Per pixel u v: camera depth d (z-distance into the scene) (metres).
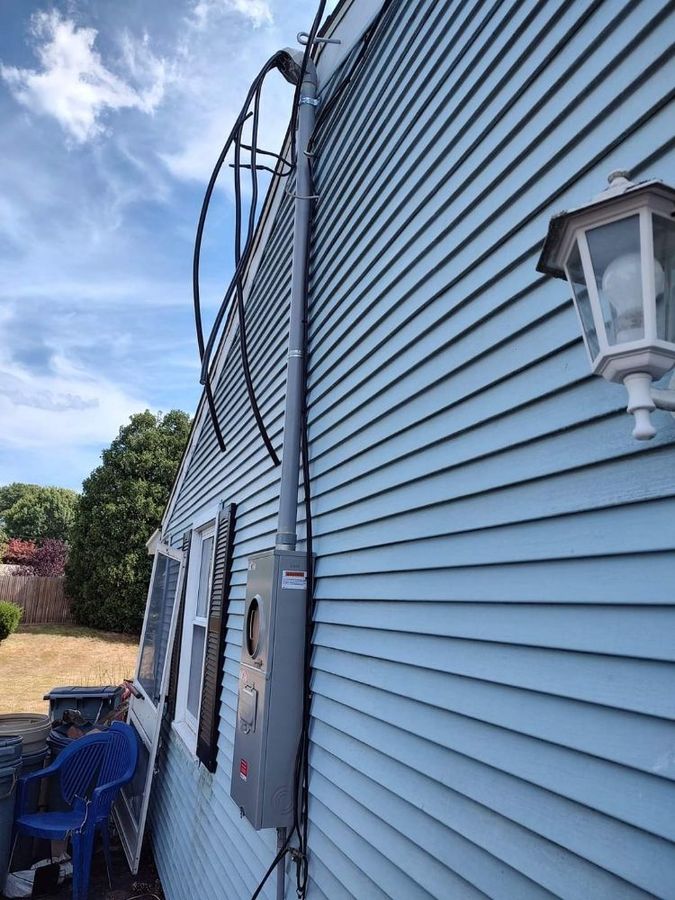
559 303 1.29
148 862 4.91
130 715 5.87
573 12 1.35
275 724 2.18
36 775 4.41
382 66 2.45
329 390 2.56
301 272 2.88
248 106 3.08
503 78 1.59
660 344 0.80
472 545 1.49
